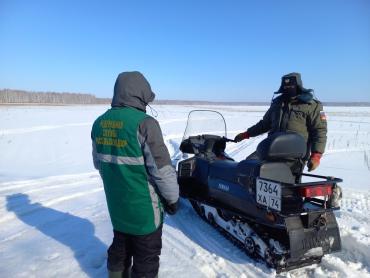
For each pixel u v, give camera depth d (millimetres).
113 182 2484
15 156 9477
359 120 26250
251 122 22625
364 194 5777
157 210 2529
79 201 5270
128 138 2352
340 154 10062
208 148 4770
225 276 3133
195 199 4414
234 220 3857
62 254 3482
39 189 5879
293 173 3625
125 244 2678
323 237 3139
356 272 3229
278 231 3381
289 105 3891
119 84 2502
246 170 3514
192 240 3930
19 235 3953
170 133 14469
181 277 3107
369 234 4023
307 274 3197
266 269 3244
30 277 3039
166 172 2375
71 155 9641
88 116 24828
